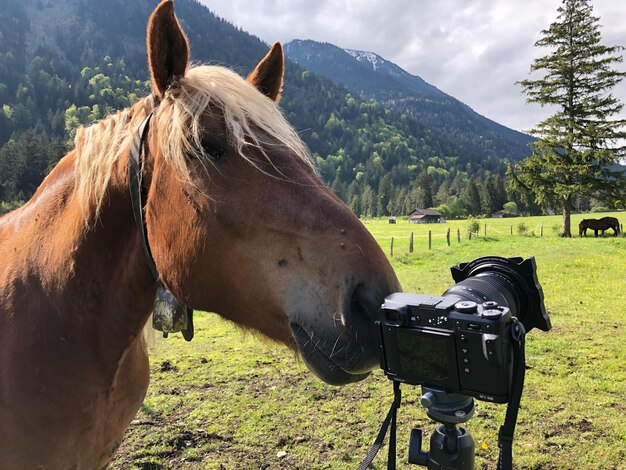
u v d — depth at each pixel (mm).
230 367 5324
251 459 3443
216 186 1275
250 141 1311
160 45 1368
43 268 1627
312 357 1208
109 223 1560
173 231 1323
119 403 1817
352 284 1169
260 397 4488
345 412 4184
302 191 1283
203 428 3869
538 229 32094
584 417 4059
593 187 25391
